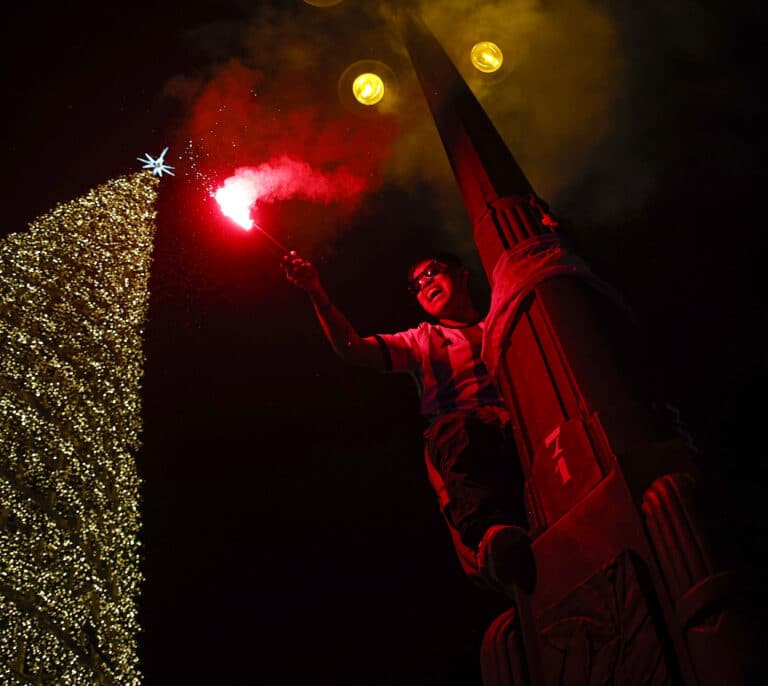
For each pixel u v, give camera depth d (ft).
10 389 22.70
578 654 7.46
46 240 24.57
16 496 21.20
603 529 7.68
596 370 9.00
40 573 20.25
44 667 18.84
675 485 7.22
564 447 8.75
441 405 11.05
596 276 10.29
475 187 12.98
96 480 22.31
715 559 6.66
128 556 21.43
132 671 19.58
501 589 9.37
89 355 23.94
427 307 12.34
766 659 6.11
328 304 11.33
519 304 10.36
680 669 6.59
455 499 9.56
